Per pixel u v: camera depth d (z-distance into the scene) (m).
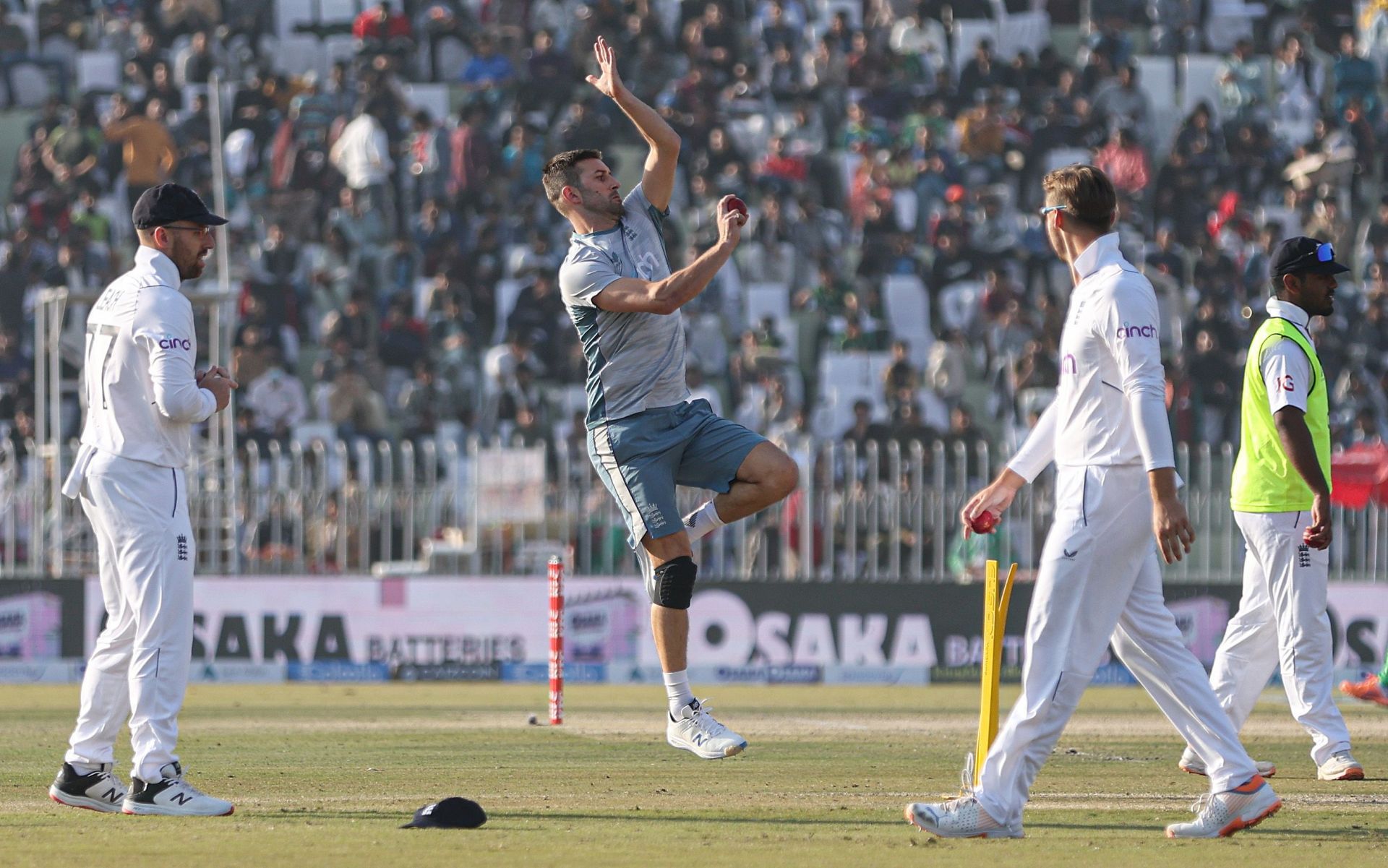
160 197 19.67
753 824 18.70
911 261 72.81
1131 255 71.50
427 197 74.50
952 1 84.25
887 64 80.56
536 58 79.00
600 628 51.47
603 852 16.38
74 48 81.62
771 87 80.25
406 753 27.84
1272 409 22.97
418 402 65.56
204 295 55.53
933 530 52.56
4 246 73.38
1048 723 17.20
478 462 52.66
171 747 19.50
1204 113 76.81
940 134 77.31
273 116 76.25
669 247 74.31
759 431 64.62
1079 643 17.17
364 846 16.83
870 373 69.06
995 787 17.33
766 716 37.66
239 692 46.75
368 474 53.22
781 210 73.44
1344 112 78.56
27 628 50.88
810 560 52.28
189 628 19.73
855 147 77.88
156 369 19.14
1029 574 51.84
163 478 19.62
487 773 24.70
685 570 21.28
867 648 51.53
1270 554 23.89
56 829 18.12
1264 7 84.75
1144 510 16.98
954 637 51.56
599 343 21.33
